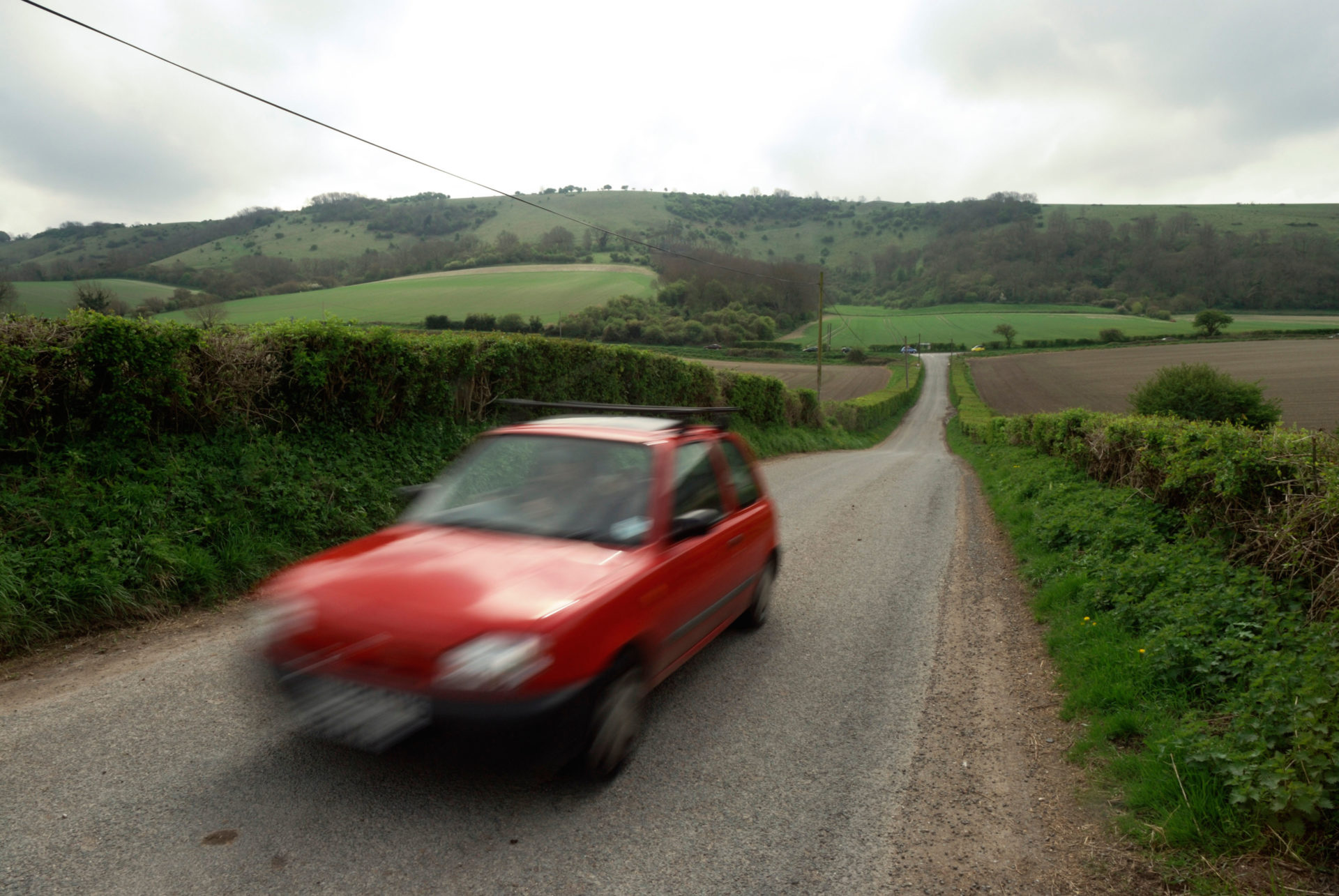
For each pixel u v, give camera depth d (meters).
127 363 6.49
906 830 3.31
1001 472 18.83
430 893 2.68
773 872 2.95
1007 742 4.25
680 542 4.19
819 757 3.96
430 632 3.07
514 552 3.69
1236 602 5.05
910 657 5.63
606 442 4.48
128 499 6.11
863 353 117.19
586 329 93.88
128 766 3.43
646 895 2.75
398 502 8.50
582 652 3.18
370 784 3.34
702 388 22.39
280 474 7.49
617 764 3.56
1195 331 116.44
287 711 3.31
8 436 5.93
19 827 2.95
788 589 7.45
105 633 5.21
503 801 3.28
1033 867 3.06
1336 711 3.34
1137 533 7.63
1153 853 3.10
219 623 5.51
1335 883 2.83
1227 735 3.61
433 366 10.43
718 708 4.51
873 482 18.14
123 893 2.60
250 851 2.85
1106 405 67.06
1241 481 6.08
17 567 5.11
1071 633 5.73
